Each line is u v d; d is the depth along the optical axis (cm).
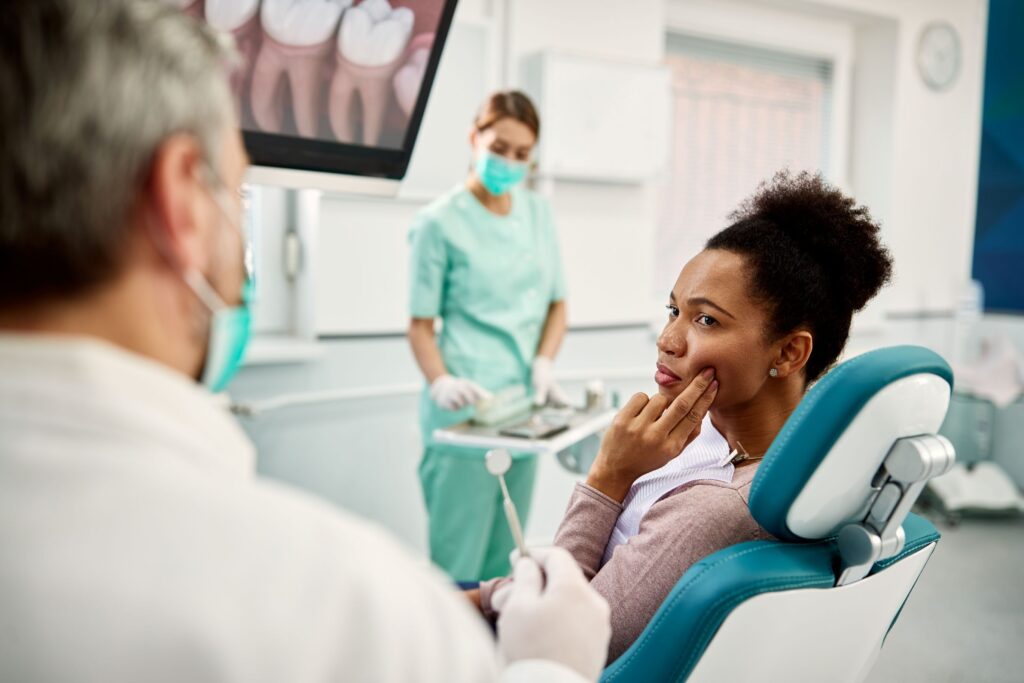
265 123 115
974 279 426
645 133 313
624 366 331
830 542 87
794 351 97
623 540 102
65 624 33
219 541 36
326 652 36
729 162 379
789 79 392
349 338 275
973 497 350
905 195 406
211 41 45
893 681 222
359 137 122
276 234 278
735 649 80
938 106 410
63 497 35
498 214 229
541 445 173
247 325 57
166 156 41
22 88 37
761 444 101
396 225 277
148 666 33
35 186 38
